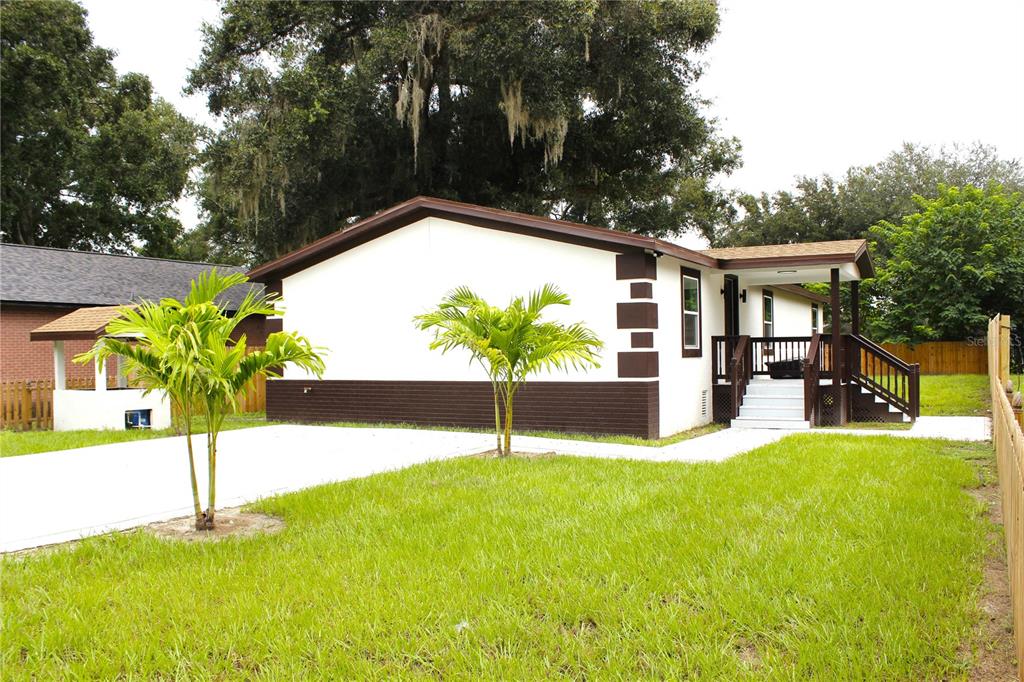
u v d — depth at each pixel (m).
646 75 21.45
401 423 13.14
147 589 4.11
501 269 12.09
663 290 11.58
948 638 3.26
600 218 25.97
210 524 5.56
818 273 13.92
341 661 3.22
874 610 3.53
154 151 29.56
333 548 4.85
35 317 17.23
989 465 7.65
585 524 5.23
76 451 10.06
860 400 12.95
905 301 26.06
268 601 3.89
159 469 8.40
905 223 26.78
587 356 8.59
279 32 20.41
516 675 3.07
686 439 10.95
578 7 18.97
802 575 4.02
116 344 5.25
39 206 29.30
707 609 3.63
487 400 12.34
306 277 14.18
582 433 11.36
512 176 24.81
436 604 3.80
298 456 9.34
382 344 13.35
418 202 12.55
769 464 7.45
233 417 15.91
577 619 3.60
